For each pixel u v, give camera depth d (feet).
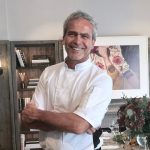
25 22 13.65
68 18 4.66
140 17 14.28
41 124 4.50
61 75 4.79
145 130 6.04
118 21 14.16
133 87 14.11
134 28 14.26
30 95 14.07
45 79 4.97
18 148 13.23
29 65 13.61
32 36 13.74
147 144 6.26
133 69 14.07
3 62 13.00
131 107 5.82
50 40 13.29
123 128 7.14
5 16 13.34
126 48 13.98
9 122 13.19
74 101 4.57
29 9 13.65
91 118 4.35
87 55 4.70
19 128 13.26
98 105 4.46
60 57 13.26
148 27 14.30
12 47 13.07
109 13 14.10
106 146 8.18
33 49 14.07
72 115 4.29
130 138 6.91
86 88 4.55
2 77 13.03
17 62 13.35
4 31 13.35
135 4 14.20
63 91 4.68
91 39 4.67
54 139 4.56
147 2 14.26
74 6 13.87
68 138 4.48
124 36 13.93
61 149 4.49
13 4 13.52
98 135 5.25
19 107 13.47
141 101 5.94
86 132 4.42
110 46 13.88
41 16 13.74
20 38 13.65
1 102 13.10
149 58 14.30
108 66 13.89
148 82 14.25
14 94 13.16
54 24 13.82
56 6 13.76
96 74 4.64
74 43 4.57
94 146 5.16
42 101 4.95
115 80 13.98
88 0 13.93
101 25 14.10
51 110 4.75
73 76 4.68
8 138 13.21
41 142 4.91
